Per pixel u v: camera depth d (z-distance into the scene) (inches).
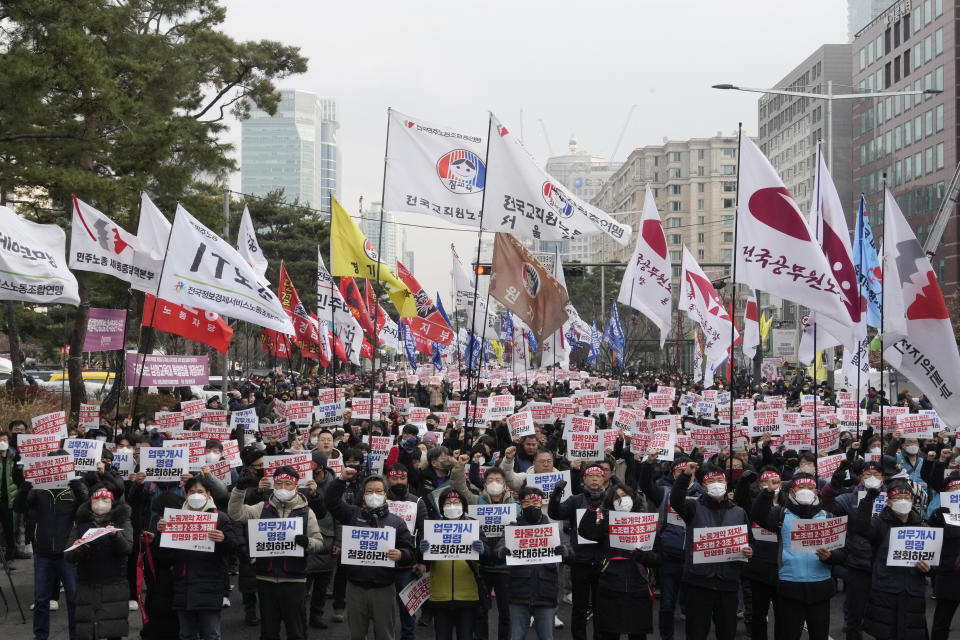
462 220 602.9
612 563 391.2
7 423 987.9
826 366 1817.2
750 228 507.2
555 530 388.5
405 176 597.3
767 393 1466.5
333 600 532.7
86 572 400.8
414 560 395.9
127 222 1090.7
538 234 576.7
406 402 913.5
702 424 884.6
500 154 570.6
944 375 581.0
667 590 469.1
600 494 421.1
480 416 714.8
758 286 506.3
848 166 4069.9
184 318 691.4
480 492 486.9
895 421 775.7
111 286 1138.7
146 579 422.0
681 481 394.3
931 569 408.5
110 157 1068.5
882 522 401.1
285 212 2544.3
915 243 580.4
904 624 394.3
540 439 588.1
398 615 531.2
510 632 406.6
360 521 398.6
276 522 391.5
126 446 536.1
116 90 968.9
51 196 1018.7
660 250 758.5
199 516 391.5
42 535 447.2
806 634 496.4
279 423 657.6
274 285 2512.3
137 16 1242.6
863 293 759.7
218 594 400.2
